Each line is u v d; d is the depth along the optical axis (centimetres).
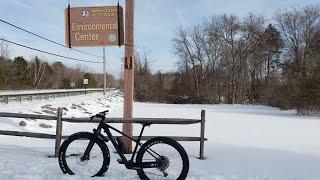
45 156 780
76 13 830
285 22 6109
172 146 597
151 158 609
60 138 789
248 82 6575
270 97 5084
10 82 7212
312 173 741
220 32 6538
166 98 5747
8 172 628
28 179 594
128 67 841
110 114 2345
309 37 5919
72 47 835
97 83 12081
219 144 1136
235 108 4197
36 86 8262
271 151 1033
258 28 6581
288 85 3709
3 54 7588
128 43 840
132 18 840
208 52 6575
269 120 2414
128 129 811
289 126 1980
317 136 1502
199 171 684
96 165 634
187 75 6581
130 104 833
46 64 9250
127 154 798
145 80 5978
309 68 3634
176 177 606
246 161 845
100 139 627
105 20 824
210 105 4975
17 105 2356
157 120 775
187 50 6606
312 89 3155
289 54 6019
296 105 3256
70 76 11019
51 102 2864
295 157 940
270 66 7006
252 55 6581
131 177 622
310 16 5994
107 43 826
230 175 671
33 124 1457
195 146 1027
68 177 608
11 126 1351
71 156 636
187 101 5669
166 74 6525
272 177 680
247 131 1647
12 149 856
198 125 1811
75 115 2202
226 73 6494
